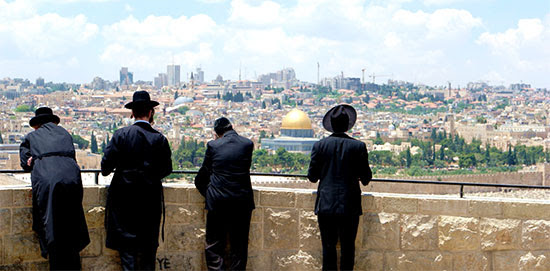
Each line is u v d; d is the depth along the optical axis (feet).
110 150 24.58
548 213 27.89
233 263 25.77
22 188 25.39
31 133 24.80
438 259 27.78
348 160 25.79
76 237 23.91
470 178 543.80
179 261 27.25
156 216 24.94
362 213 26.37
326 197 25.59
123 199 24.49
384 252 27.78
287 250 27.78
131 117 25.94
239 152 25.63
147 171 24.64
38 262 25.63
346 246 25.85
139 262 24.66
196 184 26.55
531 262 27.81
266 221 27.76
